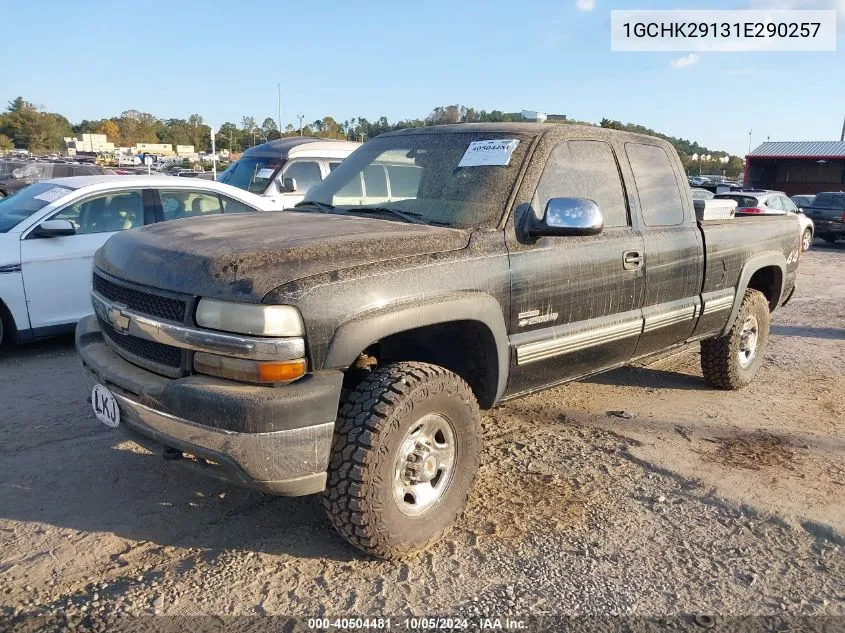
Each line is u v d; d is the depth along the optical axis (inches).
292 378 113.1
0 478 159.8
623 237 172.9
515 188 151.8
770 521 150.1
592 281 163.2
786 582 128.8
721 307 211.6
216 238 131.4
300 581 124.6
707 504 157.3
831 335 337.7
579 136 170.7
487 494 158.9
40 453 173.3
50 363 250.4
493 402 150.5
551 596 122.4
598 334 167.0
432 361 151.3
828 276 565.3
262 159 477.1
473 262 137.8
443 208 153.7
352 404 123.2
